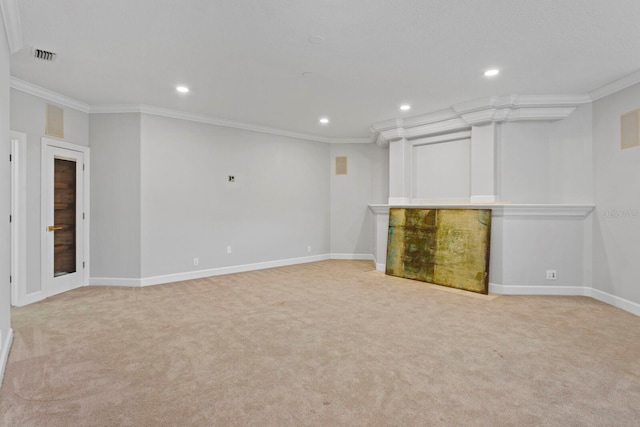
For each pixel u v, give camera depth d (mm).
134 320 3379
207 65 3479
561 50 3121
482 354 2629
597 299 4156
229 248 5766
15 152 3881
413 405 1967
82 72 3648
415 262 5195
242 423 1799
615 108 3916
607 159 4023
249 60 3357
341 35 2869
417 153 5809
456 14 2543
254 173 6086
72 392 2086
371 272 5805
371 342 2854
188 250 5301
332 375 2305
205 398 2027
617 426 1782
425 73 3674
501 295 4344
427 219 5094
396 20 2631
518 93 4305
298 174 6734
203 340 2885
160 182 5020
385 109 5035
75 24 2699
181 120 5223
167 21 2656
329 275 5582
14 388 2129
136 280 4840
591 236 4270
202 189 5449
